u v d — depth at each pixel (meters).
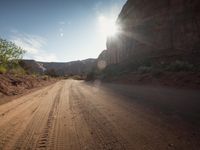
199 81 10.42
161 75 15.95
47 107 7.36
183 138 3.18
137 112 5.55
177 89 9.97
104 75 35.62
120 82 21.34
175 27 35.62
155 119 4.59
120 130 3.90
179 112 5.04
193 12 32.59
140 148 2.89
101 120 4.90
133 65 29.67
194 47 29.52
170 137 3.27
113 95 10.34
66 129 4.20
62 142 3.37
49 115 5.82
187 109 5.29
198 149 2.71
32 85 21.69
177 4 36.34
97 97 9.98
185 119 4.34
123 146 3.01
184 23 33.75
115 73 31.25
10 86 14.95
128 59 46.78
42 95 12.06
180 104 6.07
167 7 38.84
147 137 3.36
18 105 8.05
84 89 16.22
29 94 12.81
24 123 4.89
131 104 7.00
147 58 33.97
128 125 4.25
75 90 15.57
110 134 3.68
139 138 3.34
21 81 19.34
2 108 7.42
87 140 3.41
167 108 5.68
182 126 3.84
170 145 2.92
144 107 6.19
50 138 3.62
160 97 7.95
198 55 24.20
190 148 2.76
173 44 35.06
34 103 8.53
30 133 3.99
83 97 10.34
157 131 3.66
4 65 24.02
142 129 3.86
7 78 17.08
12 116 5.84
